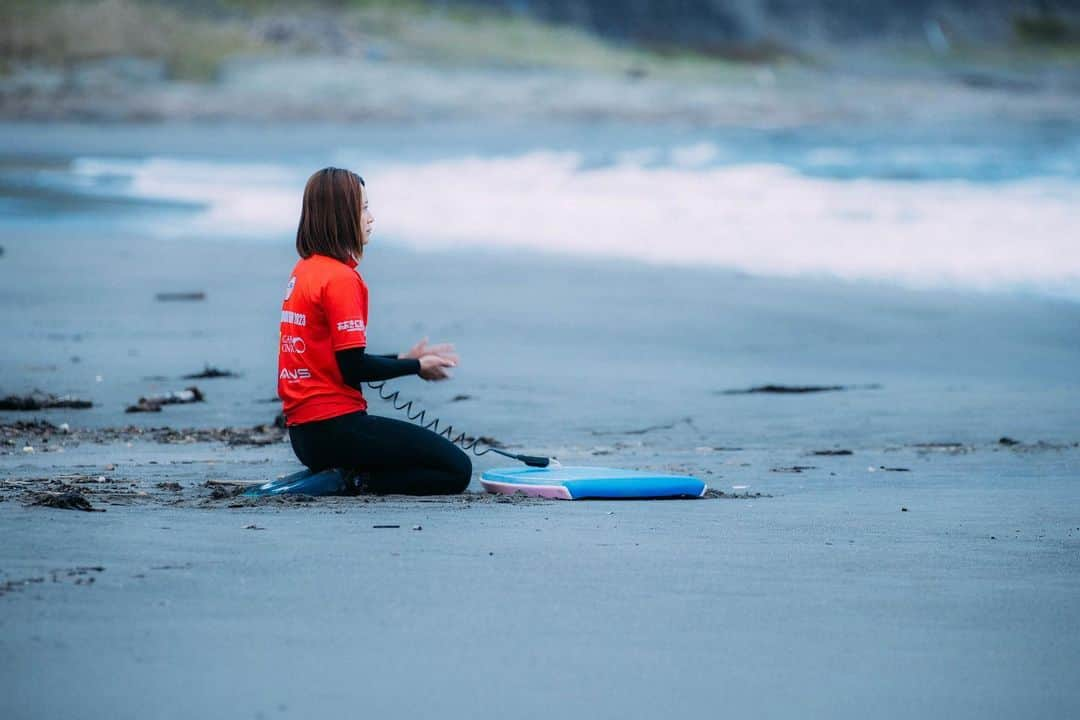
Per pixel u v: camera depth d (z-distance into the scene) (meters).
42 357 14.64
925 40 137.00
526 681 4.17
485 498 7.79
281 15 96.06
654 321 17.95
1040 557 6.19
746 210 33.34
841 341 16.88
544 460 8.50
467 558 5.82
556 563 5.77
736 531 6.71
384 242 27.39
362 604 4.98
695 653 4.50
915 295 20.41
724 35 123.69
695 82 103.50
